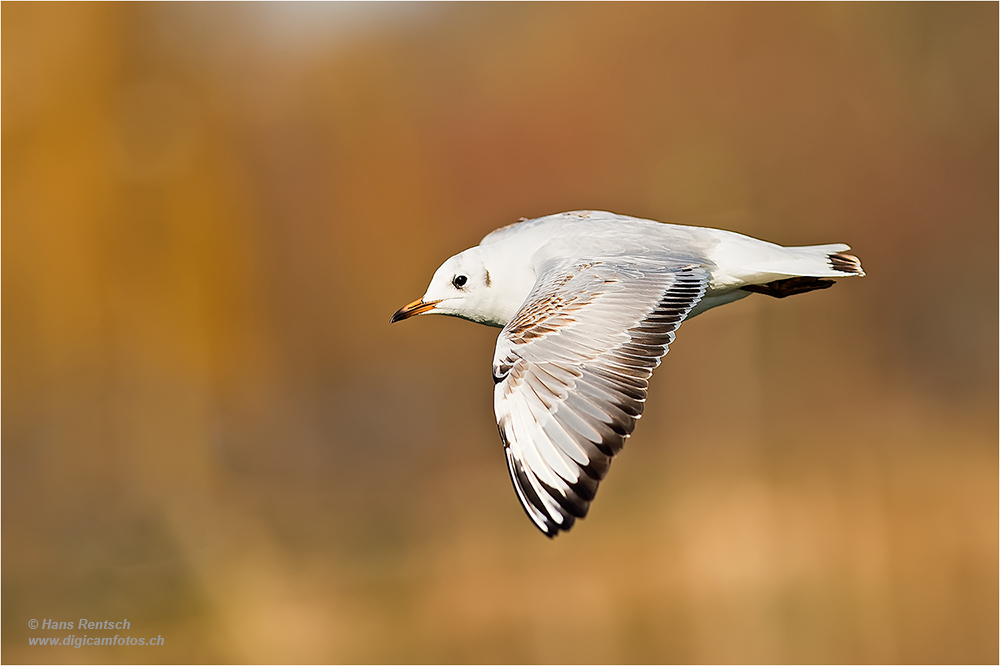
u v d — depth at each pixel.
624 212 21.61
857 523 14.18
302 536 16.17
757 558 13.66
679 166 20.94
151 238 19.02
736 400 17.27
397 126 24.39
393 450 19.94
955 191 21.56
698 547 14.13
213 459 17.97
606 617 13.25
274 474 18.39
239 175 21.17
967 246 21.31
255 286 21.00
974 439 16.98
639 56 22.72
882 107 21.45
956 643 12.27
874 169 21.22
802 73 21.48
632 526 15.03
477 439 20.11
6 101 18.11
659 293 5.00
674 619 12.72
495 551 15.16
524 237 6.39
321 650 13.27
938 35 21.88
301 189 23.09
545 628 13.04
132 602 14.16
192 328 19.09
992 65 21.81
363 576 14.88
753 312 17.72
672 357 17.47
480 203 23.52
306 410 20.89
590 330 4.78
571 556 14.62
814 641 12.49
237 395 19.62
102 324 18.25
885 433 16.91
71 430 17.44
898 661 12.31
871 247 21.00
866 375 18.86
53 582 14.55
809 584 13.08
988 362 19.92
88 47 18.69
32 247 18.02
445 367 22.31
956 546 13.48
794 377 17.95
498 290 6.37
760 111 21.27
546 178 23.20
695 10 22.36
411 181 23.94
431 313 6.46
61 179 18.28
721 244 5.98
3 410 17.31
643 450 16.92
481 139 24.11
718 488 15.54
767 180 20.80
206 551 15.35
